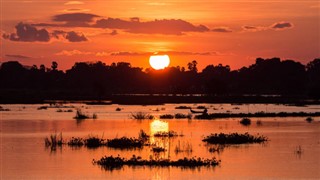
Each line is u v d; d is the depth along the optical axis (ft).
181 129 364.58
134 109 653.30
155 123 419.95
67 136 322.96
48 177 194.59
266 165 214.48
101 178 191.31
